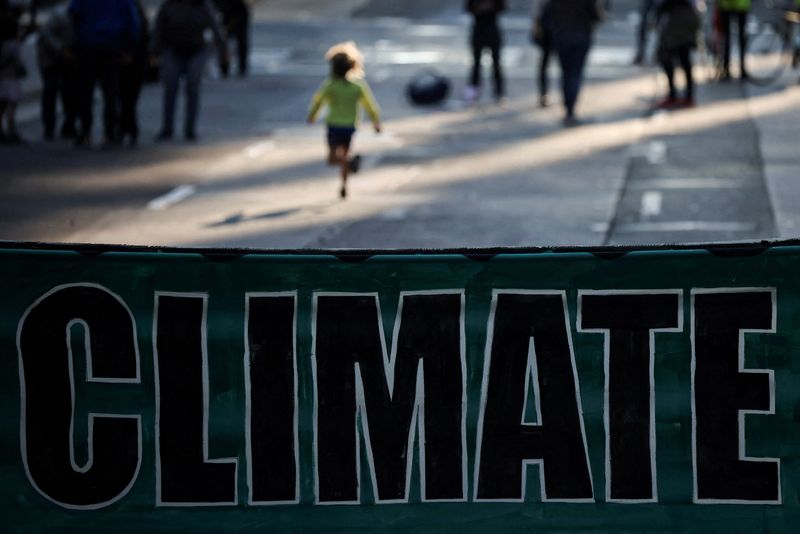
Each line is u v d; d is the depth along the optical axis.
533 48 82.94
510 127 53.44
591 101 60.09
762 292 14.77
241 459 15.05
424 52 80.38
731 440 14.91
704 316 14.81
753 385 14.84
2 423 15.05
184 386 15.02
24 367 15.01
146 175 43.16
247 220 36.00
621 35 88.31
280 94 63.88
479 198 38.91
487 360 14.95
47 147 48.41
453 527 15.12
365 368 14.98
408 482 15.07
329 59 38.84
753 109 55.91
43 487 15.12
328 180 42.34
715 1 65.56
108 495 15.09
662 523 15.01
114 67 48.03
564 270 14.85
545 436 15.00
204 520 15.12
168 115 50.62
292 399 15.01
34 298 14.95
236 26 69.69
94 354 15.01
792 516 14.91
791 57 71.31
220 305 14.93
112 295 14.95
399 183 41.66
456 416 15.01
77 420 15.05
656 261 14.77
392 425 15.02
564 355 14.92
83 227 35.03
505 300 14.90
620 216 36.00
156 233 34.28
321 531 15.09
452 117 56.53
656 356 14.88
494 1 59.69
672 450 14.95
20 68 48.44
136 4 49.06
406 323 14.93
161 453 15.07
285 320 14.95
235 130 53.34
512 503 15.07
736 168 42.78
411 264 14.87
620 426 14.97
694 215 35.94
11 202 38.31
